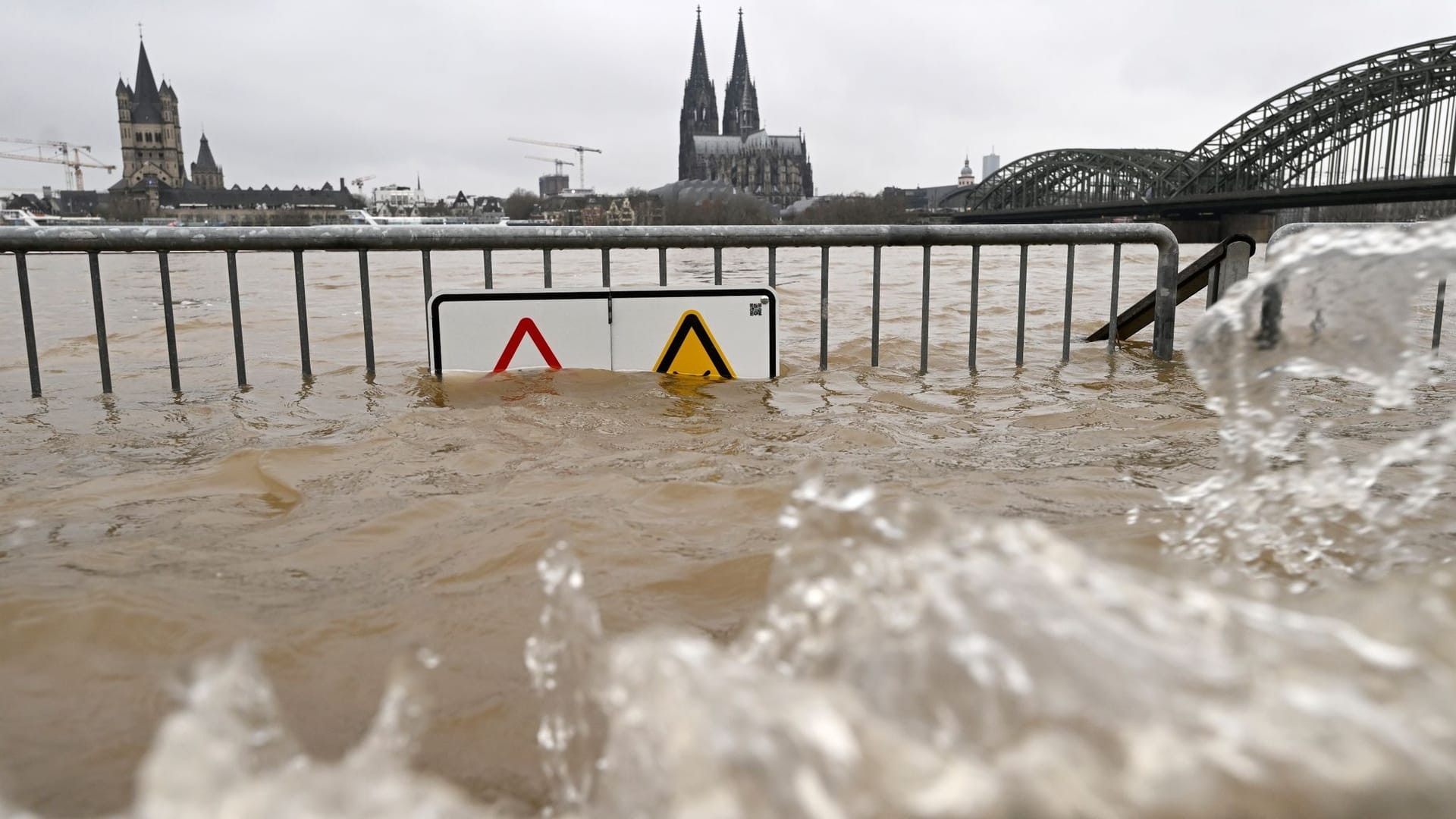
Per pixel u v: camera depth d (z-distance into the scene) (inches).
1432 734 24.9
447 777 54.5
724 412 182.9
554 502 117.2
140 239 213.0
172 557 99.9
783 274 855.1
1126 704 26.3
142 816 37.9
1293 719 25.3
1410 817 22.9
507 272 1055.0
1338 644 29.3
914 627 31.4
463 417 172.2
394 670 71.1
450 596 86.1
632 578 89.9
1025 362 252.8
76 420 184.4
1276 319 98.1
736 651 38.5
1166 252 250.2
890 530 37.7
